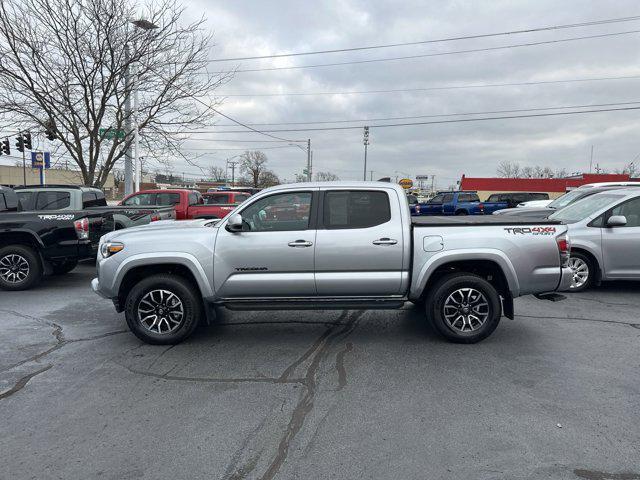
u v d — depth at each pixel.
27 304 7.25
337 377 4.32
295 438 3.27
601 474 2.82
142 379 4.32
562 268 5.13
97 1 14.66
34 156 23.92
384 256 5.00
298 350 5.06
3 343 5.36
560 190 40.25
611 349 5.01
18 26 14.20
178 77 16.56
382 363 4.65
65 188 9.50
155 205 12.88
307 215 5.11
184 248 5.08
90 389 4.11
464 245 4.99
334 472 2.87
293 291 5.09
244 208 5.16
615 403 3.75
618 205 7.52
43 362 4.76
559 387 4.05
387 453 3.07
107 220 9.24
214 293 5.11
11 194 8.94
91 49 15.05
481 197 41.75
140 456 3.07
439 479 2.79
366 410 3.67
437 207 29.03
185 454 3.09
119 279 5.14
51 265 8.68
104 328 5.95
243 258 5.05
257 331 5.76
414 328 5.80
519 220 5.19
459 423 3.45
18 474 2.88
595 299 7.26
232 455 3.07
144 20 15.34
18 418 3.59
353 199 5.12
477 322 5.16
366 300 5.15
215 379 4.30
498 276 5.21
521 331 5.65
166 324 5.24
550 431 3.32
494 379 4.23
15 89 14.79
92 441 3.26
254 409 3.71
